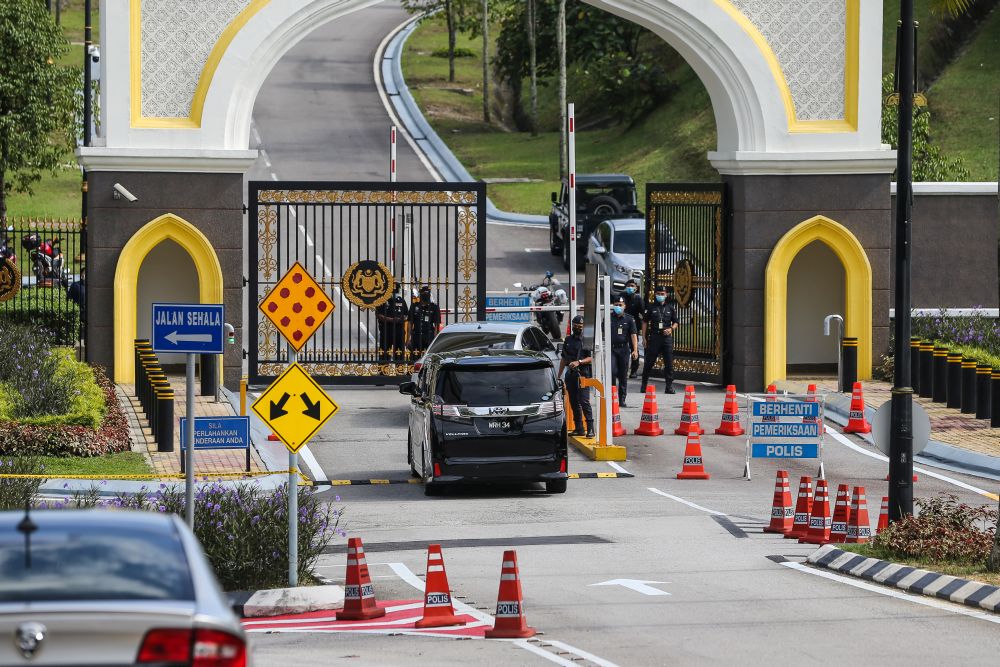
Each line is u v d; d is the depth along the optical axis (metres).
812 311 95.50
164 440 67.44
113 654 19.58
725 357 91.69
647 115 191.00
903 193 50.84
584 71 198.50
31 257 113.81
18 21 117.62
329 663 33.09
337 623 39.50
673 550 49.56
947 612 39.12
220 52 86.31
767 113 90.00
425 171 168.38
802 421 62.03
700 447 67.38
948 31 173.38
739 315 90.56
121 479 59.72
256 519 43.59
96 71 127.94
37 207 148.75
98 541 22.14
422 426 61.75
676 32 89.81
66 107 123.31
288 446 42.72
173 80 86.62
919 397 84.56
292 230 138.00
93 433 64.75
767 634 36.19
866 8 90.00
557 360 76.75
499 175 172.50
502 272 128.75
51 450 63.28
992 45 170.75
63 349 85.75
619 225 121.31
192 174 86.19
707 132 172.00
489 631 36.47
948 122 160.00
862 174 90.56
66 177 162.50
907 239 50.78
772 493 61.94
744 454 71.50
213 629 19.98
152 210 85.94
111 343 86.19
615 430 75.94
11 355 73.75
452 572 46.16
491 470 59.72
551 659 33.38
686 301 93.81
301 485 61.91
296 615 41.38
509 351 62.97
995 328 90.88
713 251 92.12
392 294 88.06
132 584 21.06
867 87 90.19
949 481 64.50
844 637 35.75
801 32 90.44
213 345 42.81
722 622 37.78
